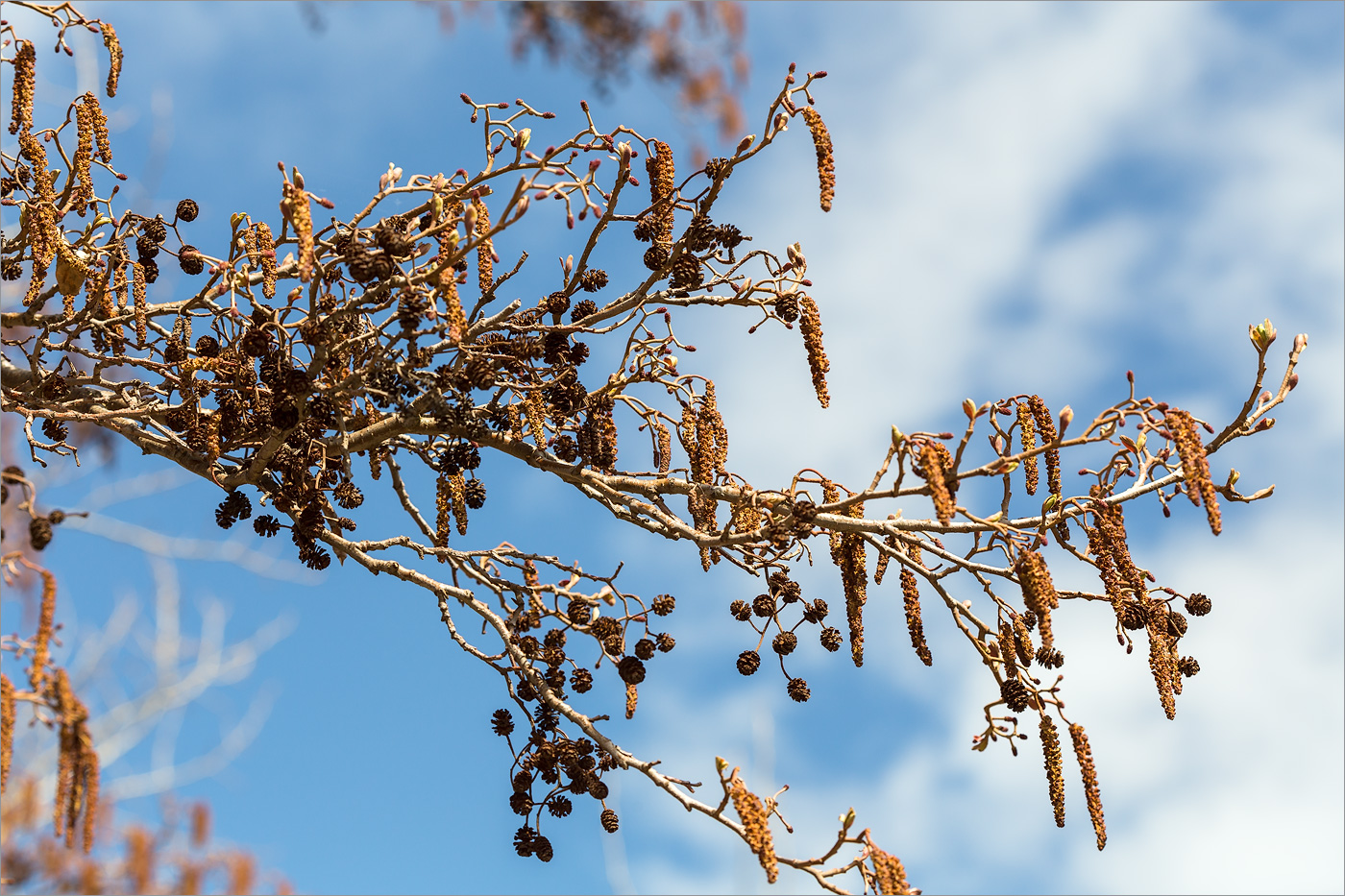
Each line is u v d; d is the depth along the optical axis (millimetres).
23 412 5266
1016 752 4684
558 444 5195
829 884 4148
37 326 5238
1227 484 4633
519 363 4969
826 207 4574
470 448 5289
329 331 4652
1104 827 4395
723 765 4332
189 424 5367
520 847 5098
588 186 4688
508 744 5215
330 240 4773
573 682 5223
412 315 4590
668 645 5137
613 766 5016
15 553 3947
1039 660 4762
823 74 4621
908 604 4801
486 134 4781
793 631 5195
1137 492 4504
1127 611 4555
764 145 4707
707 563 5309
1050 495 4508
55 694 3795
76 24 5391
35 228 5008
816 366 4816
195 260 5273
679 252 4906
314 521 5371
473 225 4367
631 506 5195
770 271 4949
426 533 5508
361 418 5461
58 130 5184
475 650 5277
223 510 5500
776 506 4742
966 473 4227
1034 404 4570
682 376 5066
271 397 5148
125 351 5758
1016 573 4461
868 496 4387
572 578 5215
